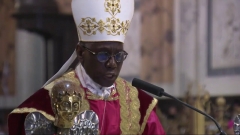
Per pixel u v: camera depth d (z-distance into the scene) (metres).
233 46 25.31
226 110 22.44
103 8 10.45
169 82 26.39
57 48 25.64
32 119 8.29
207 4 25.86
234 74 25.23
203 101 20.48
